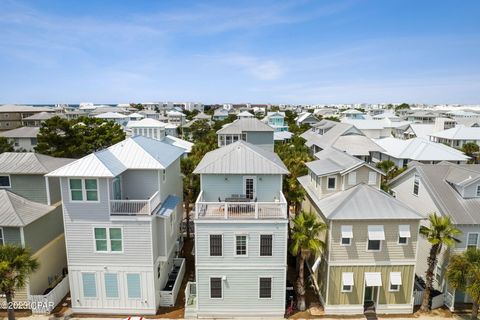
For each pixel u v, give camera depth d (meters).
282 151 50.31
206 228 20.14
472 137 65.69
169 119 120.69
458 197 23.19
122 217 20.41
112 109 134.25
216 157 23.81
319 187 24.55
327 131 66.19
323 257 21.84
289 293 22.83
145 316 21.09
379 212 20.48
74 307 21.27
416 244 20.73
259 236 20.22
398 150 53.12
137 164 22.27
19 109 100.31
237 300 20.94
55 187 24.20
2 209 21.14
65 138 50.47
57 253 24.42
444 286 22.08
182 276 25.16
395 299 21.25
